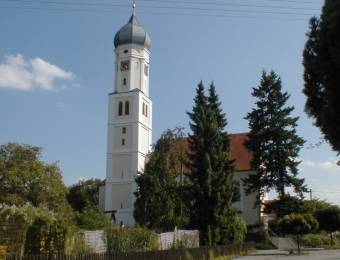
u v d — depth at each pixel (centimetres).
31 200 5431
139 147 8450
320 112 1259
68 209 5684
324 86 1219
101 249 2628
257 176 6269
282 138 6228
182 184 6162
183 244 3712
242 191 7181
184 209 5884
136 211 6688
